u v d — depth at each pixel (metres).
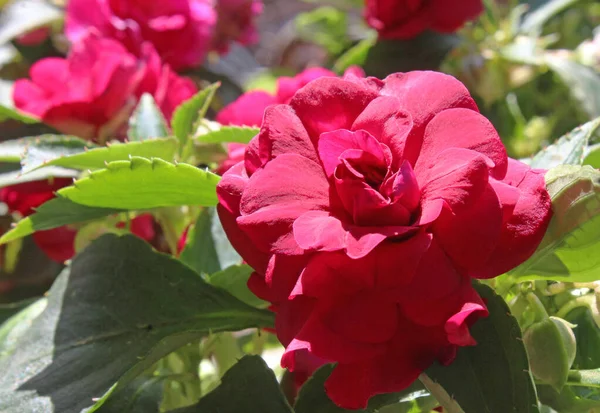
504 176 0.09
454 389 0.09
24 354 0.11
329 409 0.11
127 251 0.12
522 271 0.10
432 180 0.08
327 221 0.08
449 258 0.09
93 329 0.12
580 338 0.12
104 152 0.12
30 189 0.17
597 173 0.09
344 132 0.09
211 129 0.14
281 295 0.09
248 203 0.09
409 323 0.09
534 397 0.09
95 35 0.17
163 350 0.11
